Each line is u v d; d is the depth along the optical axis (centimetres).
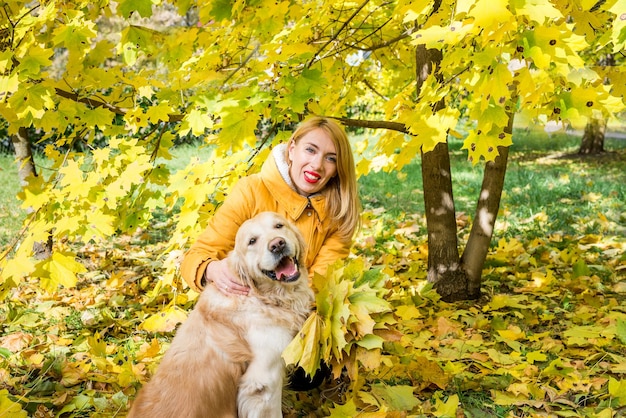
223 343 251
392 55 514
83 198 307
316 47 390
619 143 1477
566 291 449
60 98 320
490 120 248
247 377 249
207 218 363
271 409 250
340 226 310
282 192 297
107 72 304
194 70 359
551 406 286
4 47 296
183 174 358
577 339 345
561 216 685
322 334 246
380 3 457
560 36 226
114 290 486
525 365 316
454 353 343
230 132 290
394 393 289
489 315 418
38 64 261
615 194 795
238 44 368
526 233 623
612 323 372
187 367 242
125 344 379
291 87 296
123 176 311
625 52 317
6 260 303
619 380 304
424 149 262
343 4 422
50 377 328
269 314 258
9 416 269
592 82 288
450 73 289
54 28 306
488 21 199
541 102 270
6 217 713
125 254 605
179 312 395
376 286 268
